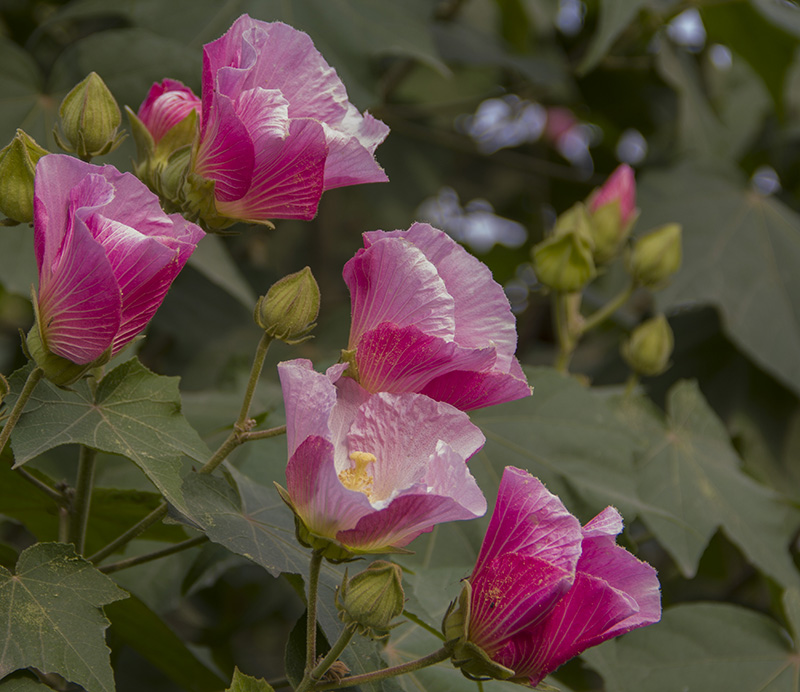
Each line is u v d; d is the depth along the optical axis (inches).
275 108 45.8
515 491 44.8
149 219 45.3
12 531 73.0
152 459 46.1
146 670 66.8
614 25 64.4
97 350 44.8
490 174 99.1
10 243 57.1
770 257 75.2
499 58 82.3
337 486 43.6
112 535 52.6
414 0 67.4
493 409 56.1
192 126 48.4
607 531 44.8
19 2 77.1
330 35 64.4
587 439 55.8
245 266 79.8
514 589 44.4
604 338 91.7
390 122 86.8
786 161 92.8
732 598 76.2
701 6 82.9
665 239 57.7
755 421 73.5
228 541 47.0
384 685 47.1
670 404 61.2
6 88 57.8
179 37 62.2
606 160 91.0
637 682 54.5
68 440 45.6
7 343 89.5
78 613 45.4
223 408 59.6
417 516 43.8
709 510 57.7
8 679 45.3
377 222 89.4
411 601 49.0
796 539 71.2
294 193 46.3
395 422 44.9
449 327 45.2
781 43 82.0
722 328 75.9
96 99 48.0
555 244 56.2
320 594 47.4
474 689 49.2
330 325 79.4
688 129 80.3
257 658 90.4
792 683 54.6
